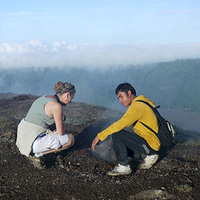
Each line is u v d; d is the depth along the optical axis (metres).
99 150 4.16
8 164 3.54
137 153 3.23
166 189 2.89
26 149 3.10
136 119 2.98
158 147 3.13
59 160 3.62
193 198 2.71
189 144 4.33
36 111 3.05
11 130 4.77
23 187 3.01
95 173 3.32
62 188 2.98
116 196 2.81
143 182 3.05
